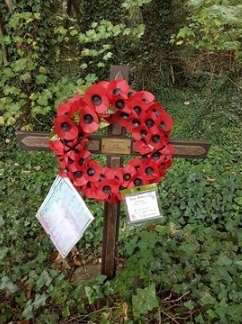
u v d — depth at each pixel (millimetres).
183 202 1571
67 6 2832
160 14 3252
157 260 1158
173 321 1030
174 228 1373
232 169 1926
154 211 1032
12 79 2094
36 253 1327
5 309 1089
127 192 1021
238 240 1302
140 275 1108
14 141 2098
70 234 1033
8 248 1285
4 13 2080
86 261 1332
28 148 1040
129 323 1002
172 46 3293
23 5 2033
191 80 3512
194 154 1051
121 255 1293
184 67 3500
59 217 1062
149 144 994
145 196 1023
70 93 1924
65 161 995
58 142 986
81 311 1068
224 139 2379
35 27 2035
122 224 1431
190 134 2461
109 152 1021
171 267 1144
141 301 1015
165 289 1104
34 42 2033
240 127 2521
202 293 1067
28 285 1148
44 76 2025
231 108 2625
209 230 1351
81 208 1007
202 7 1924
